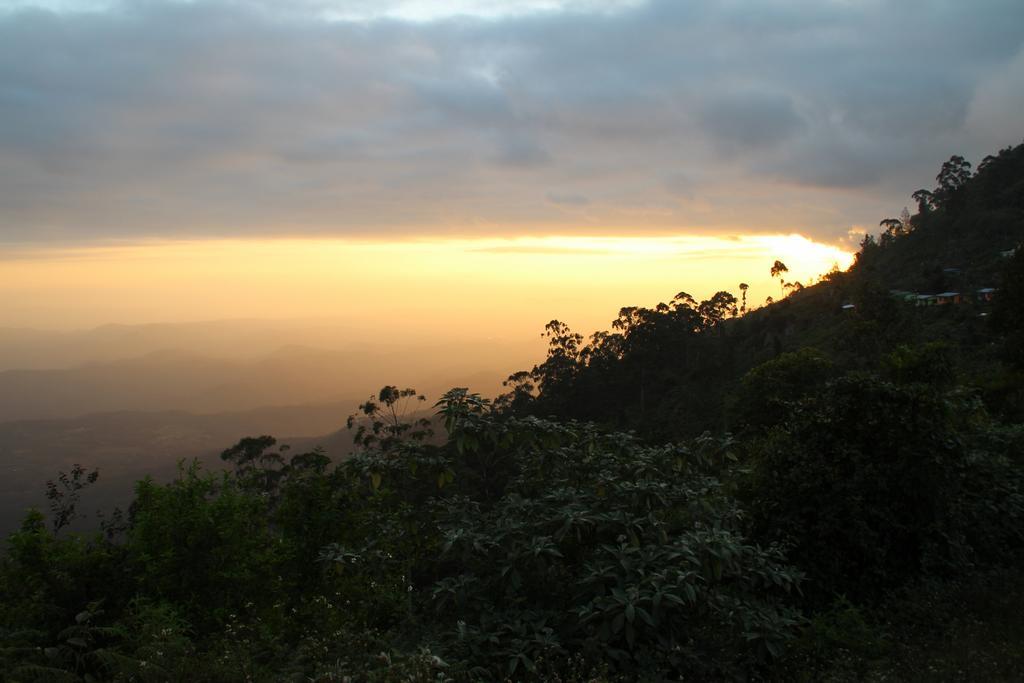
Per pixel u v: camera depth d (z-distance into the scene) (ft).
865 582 18.12
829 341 148.46
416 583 17.94
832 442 19.75
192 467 19.12
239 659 12.14
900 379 40.75
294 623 15.79
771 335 191.93
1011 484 22.33
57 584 15.20
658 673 12.65
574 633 13.75
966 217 231.71
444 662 11.47
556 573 15.01
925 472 18.42
